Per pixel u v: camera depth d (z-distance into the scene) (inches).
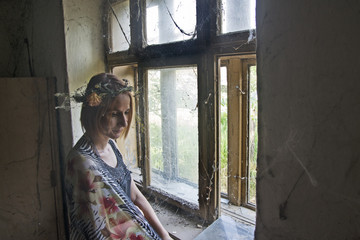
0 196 47.3
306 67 17.8
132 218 28.4
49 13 48.1
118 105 30.2
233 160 40.7
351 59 15.8
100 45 50.9
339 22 16.0
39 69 54.5
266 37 19.7
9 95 46.4
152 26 43.0
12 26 60.1
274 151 20.4
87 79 49.3
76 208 27.0
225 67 39.6
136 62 46.0
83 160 27.9
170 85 44.3
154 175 49.5
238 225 34.4
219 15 33.1
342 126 16.6
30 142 48.9
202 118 36.9
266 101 20.4
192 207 41.4
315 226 18.7
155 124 47.3
